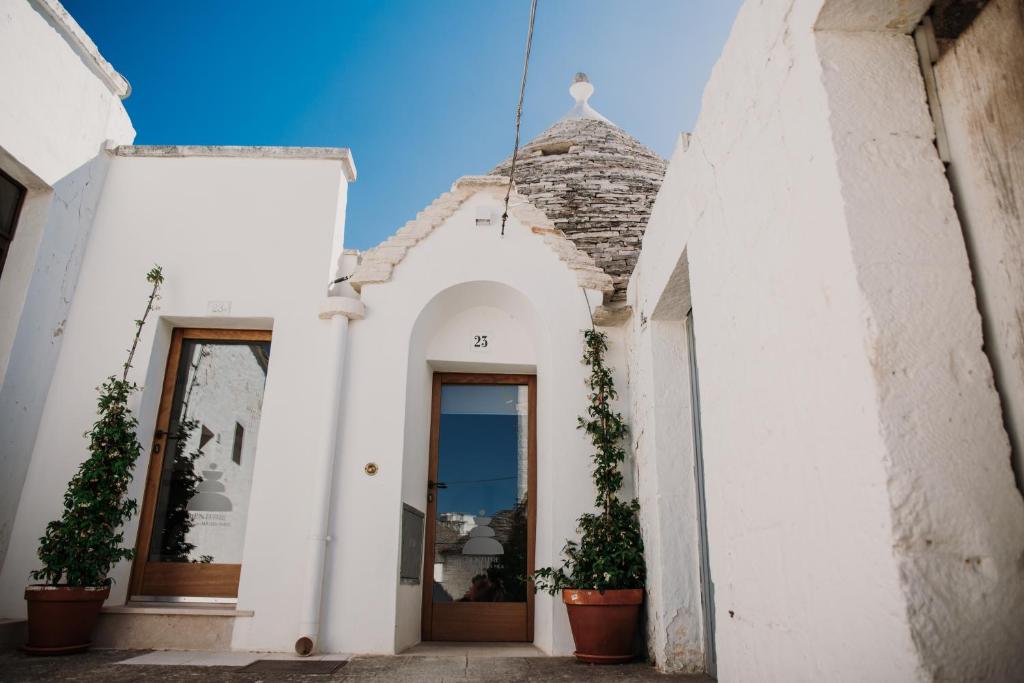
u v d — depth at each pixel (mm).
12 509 5238
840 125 2254
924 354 2021
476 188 6445
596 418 5719
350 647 5035
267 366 6133
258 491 5422
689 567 4715
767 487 2703
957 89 2205
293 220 6250
